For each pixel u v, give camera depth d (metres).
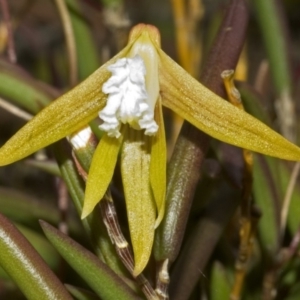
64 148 0.12
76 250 0.11
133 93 0.11
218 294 0.13
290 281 0.14
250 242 0.13
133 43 0.11
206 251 0.13
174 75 0.11
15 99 0.15
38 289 0.11
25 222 0.15
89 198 0.11
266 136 0.11
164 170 0.11
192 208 0.13
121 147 0.12
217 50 0.12
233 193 0.13
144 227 0.11
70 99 0.11
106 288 0.11
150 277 0.12
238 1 0.12
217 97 0.11
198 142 0.12
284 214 0.14
